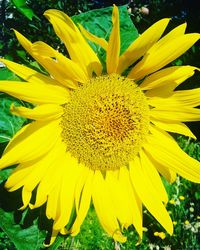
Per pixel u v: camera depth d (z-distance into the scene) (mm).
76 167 388
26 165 347
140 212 391
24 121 367
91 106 373
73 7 1024
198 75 716
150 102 385
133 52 345
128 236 878
